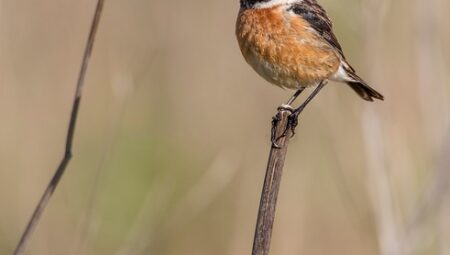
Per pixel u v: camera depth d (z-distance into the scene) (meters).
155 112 13.64
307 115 13.25
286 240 12.89
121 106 12.09
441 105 11.94
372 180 11.23
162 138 13.38
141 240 11.36
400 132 12.61
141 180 12.83
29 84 13.53
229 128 13.69
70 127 8.36
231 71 14.10
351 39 12.16
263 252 8.55
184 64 14.15
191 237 12.81
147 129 13.35
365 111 11.41
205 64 14.20
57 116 13.52
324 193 13.05
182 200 12.70
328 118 12.59
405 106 12.90
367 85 11.16
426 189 11.41
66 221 12.16
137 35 14.21
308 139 13.20
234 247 12.91
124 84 11.54
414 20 12.77
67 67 13.86
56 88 13.71
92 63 13.93
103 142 12.98
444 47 13.20
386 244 10.99
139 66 13.48
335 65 10.98
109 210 12.45
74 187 12.67
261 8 10.72
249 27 10.77
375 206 11.16
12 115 13.00
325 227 12.96
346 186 12.24
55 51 13.85
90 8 14.10
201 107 13.88
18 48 13.25
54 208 12.38
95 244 12.09
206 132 13.68
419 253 11.35
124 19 14.26
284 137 8.81
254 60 10.91
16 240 12.33
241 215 13.01
